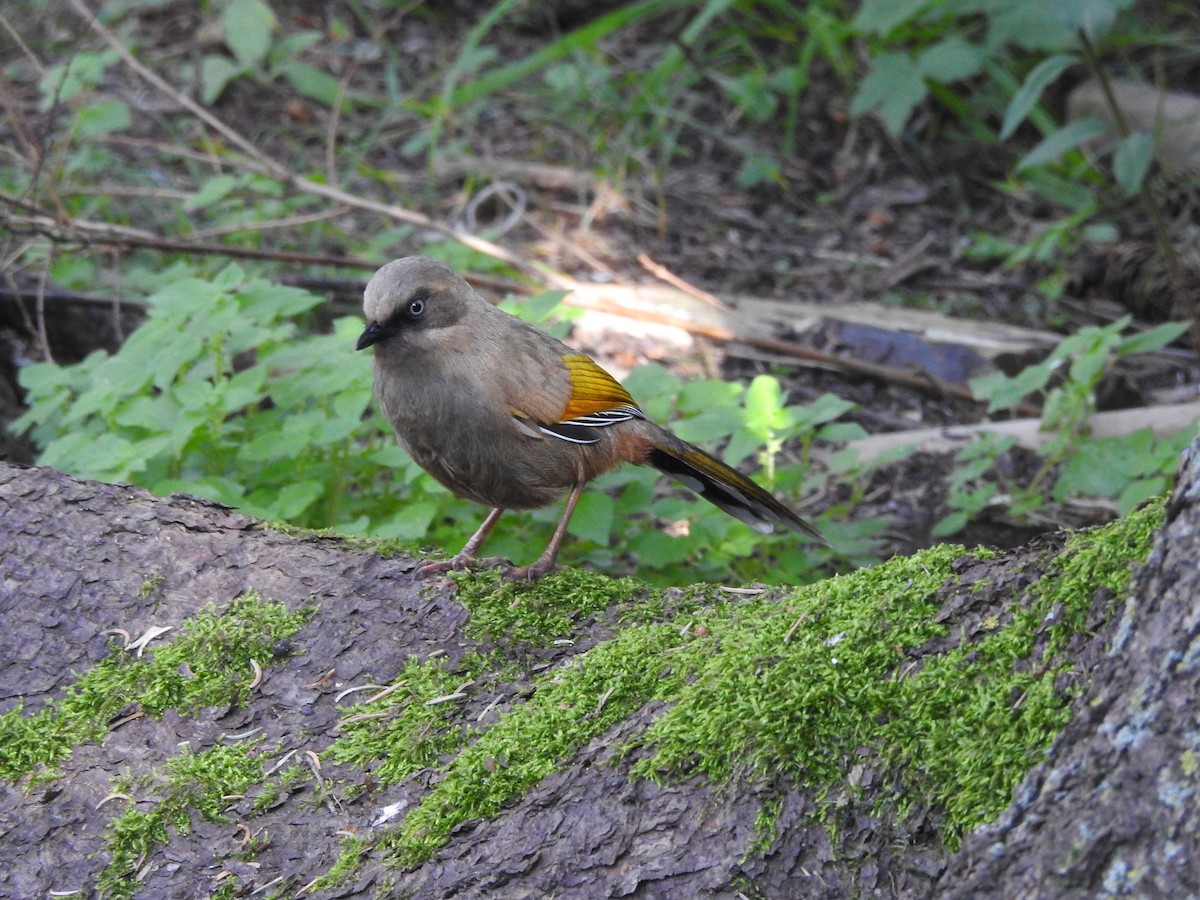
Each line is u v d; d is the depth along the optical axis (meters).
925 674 5.56
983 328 16.38
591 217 18.69
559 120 20.64
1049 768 4.90
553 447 8.30
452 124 20.14
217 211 17.61
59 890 6.07
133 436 10.91
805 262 18.27
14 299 14.69
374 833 6.03
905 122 20.50
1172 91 20.06
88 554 7.36
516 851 5.68
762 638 6.05
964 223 19.17
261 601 7.16
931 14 20.16
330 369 10.53
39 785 6.44
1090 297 17.88
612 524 10.52
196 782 6.36
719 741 5.69
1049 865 4.67
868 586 6.12
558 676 6.53
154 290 15.14
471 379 8.07
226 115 19.81
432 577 7.35
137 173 18.20
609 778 5.81
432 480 10.17
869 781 5.42
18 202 13.59
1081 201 19.28
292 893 5.91
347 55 21.53
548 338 8.61
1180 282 13.92
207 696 6.74
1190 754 4.51
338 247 17.31
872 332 16.00
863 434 10.30
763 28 21.78
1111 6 12.84
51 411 10.56
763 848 5.38
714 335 15.94
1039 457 13.44
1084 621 5.32
